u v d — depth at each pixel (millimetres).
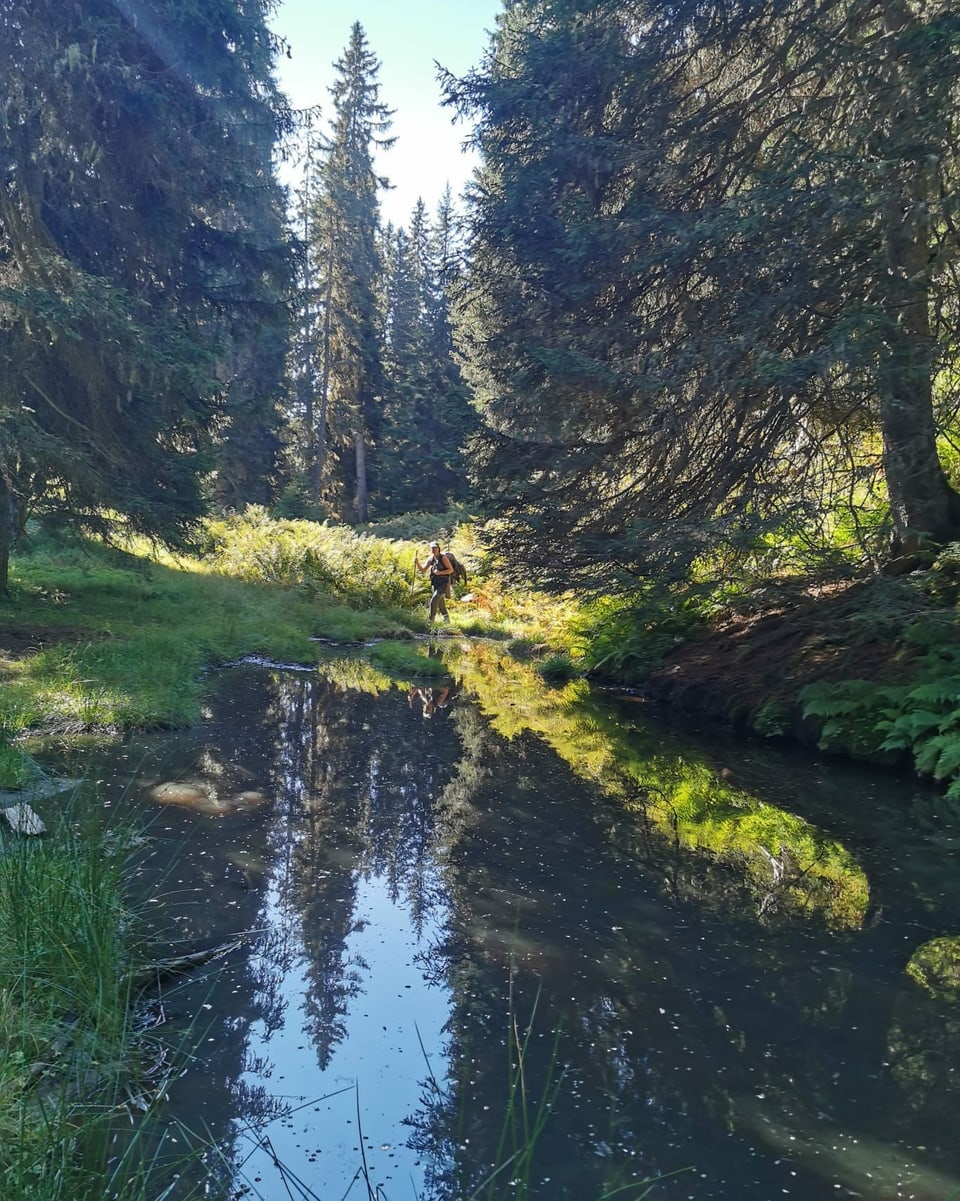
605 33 8938
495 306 10008
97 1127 2432
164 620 12672
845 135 8156
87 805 5086
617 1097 2756
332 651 13094
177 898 4074
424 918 4027
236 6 11031
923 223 7133
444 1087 2779
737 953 3756
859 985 3484
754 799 6027
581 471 9117
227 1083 2773
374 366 40875
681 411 8180
